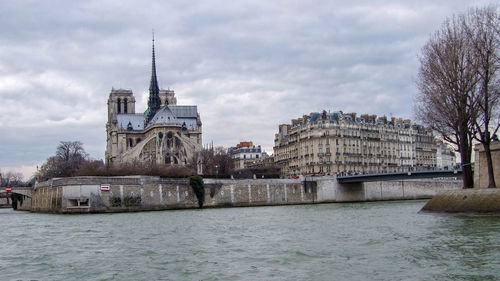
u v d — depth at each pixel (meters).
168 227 75.19
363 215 89.12
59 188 128.88
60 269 42.94
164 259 45.66
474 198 75.88
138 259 46.09
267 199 152.62
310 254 45.50
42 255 50.44
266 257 45.19
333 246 49.66
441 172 132.25
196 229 71.25
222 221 85.12
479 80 77.44
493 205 73.00
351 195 164.12
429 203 84.56
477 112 78.88
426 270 37.12
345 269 38.72
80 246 55.94
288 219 85.81
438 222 65.94
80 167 188.12
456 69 78.75
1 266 45.16
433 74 81.25
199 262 43.81
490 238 49.56
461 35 79.81
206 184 143.25
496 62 76.81
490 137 82.69
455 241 48.72
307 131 199.50
